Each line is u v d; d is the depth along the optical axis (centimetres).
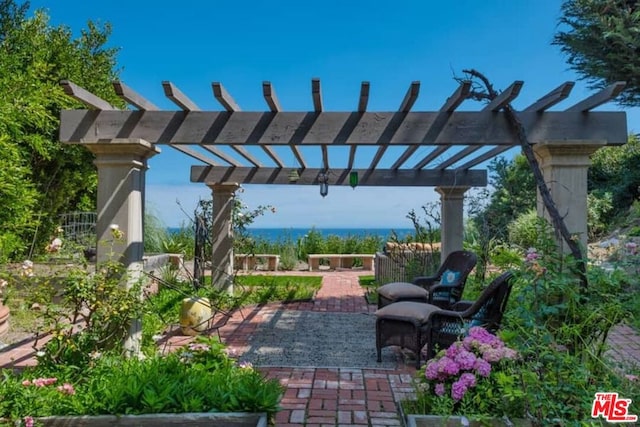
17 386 293
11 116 590
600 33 985
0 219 613
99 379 316
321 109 397
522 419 257
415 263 810
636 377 269
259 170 759
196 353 349
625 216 1044
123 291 368
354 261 1373
